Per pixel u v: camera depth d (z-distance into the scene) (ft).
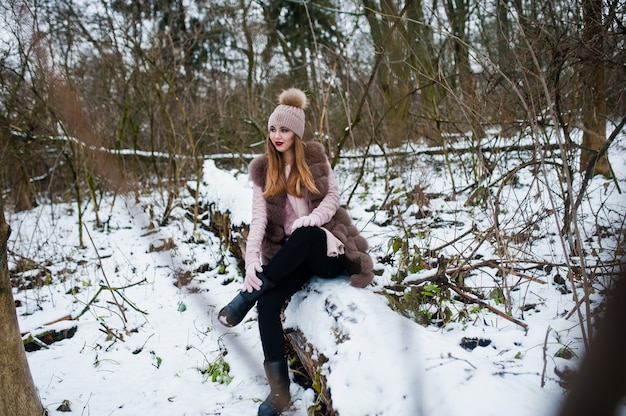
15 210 18.24
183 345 8.70
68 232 15.67
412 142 19.02
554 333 6.73
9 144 17.39
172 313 9.85
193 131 20.71
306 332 6.93
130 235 14.76
